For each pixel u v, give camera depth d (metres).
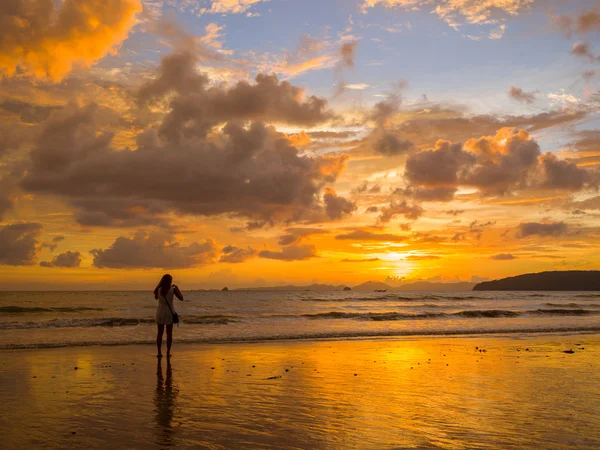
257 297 90.00
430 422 6.57
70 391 8.75
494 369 11.73
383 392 8.80
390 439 5.74
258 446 5.46
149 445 5.52
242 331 22.36
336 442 5.62
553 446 5.47
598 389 9.15
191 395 8.48
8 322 23.80
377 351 15.34
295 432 6.07
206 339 18.70
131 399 8.12
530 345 17.36
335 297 87.56
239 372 11.09
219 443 5.60
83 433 6.02
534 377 10.54
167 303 13.23
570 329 24.73
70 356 13.47
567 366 12.28
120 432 6.08
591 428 6.28
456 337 20.36
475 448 5.39
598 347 16.81
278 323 27.44
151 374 10.70
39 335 19.30
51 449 5.34
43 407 7.45
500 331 23.47
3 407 7.39
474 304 58.66
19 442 5.59
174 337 19.38
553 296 101.56
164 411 7.27
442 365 12.39
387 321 29.94
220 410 7.34
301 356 13.99
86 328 22.59
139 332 21.08
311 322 28.45
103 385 9.36
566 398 8.27
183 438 5.81
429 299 76.94
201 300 72.50
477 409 7.41
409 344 17.53
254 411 7.27
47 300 63.34
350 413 7.15
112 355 13.77
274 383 9.70
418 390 8.99
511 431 6.11
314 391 8.88
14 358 12.95
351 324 27.33
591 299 82.06
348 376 10.61
